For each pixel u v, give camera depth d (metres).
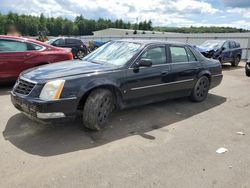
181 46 5.83
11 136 3.97
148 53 5.02
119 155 3.53
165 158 3.50
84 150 3.63
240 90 8.25
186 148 3.84
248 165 3.41
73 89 3.90
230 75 11.77
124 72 4.55
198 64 6.12
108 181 2.92
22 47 6.99
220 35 26.23
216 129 4.68
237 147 3.96
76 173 3.05
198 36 28.52
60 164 3.23
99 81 4.17
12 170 3.06
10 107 5.33
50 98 3.76
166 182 2.95
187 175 3.11
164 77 5.25
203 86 6.41
